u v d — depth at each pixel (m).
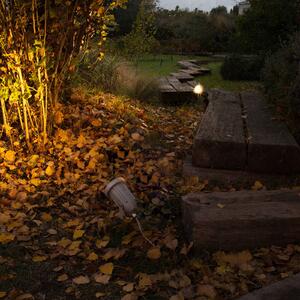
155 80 4.54
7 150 2.50
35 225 1.86
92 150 2.51
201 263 1.54
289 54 2.90
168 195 2.04
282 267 1.51
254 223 1.56
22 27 2.39
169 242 1.65
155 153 2.60
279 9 6.02
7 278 1.50
